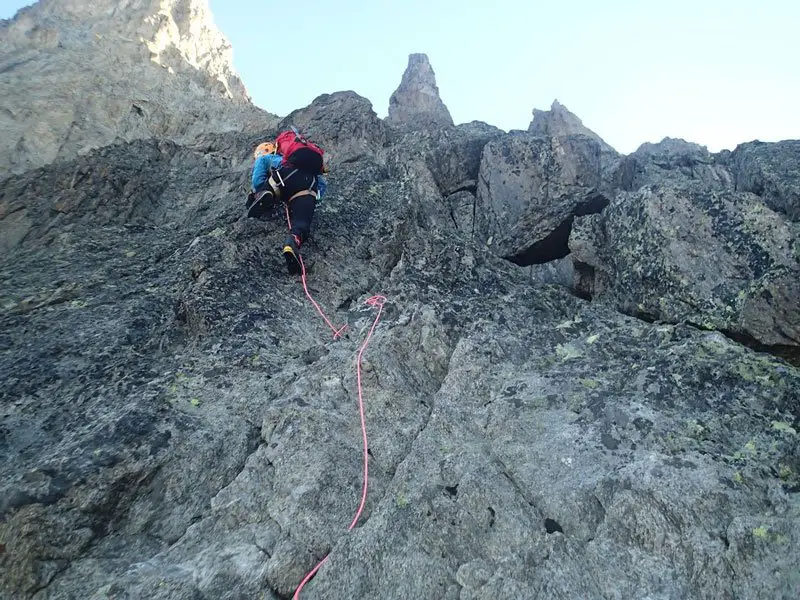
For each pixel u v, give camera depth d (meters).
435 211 10.19
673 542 4.27
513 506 4.70
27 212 10.09
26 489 4.59
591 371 5.83
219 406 5.70
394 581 4.32
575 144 10.35
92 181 10.65
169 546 4.71
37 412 5.81
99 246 9.28
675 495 4.45
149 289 7.72
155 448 5.08
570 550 4.30
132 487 4.87
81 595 4.28
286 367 6.21
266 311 6.96
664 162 11.34
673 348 5.86
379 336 6.31
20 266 8.64
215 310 6.82
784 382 5.25
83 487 4.70
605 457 4.90
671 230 6.98
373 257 8.14
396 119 16.77
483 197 10.42
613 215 7.69
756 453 4.76
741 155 10.28
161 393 5.68
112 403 5.73
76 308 7.38
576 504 4.61
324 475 5.01
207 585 4.24
